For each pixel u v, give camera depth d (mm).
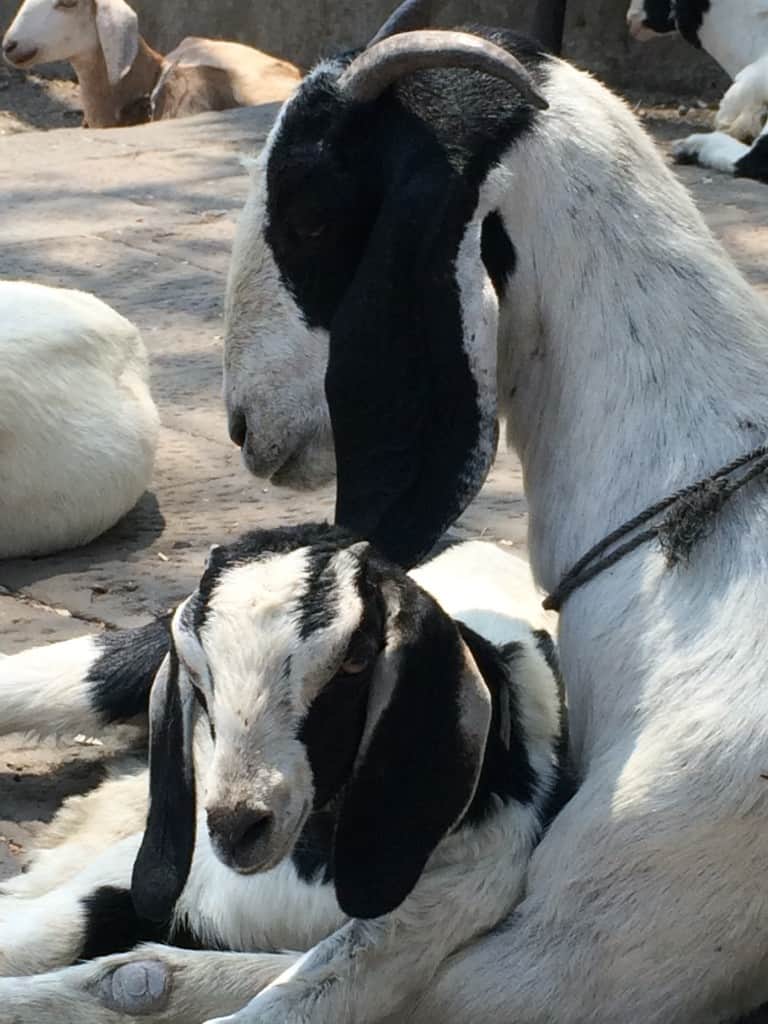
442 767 1033
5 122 5273
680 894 1082
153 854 1079
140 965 1105
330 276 1216
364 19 5207
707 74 4742
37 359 1834
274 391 1243
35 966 1193
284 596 1000
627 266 1196
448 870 1099
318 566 1019
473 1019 1089
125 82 5000
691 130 4277
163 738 1076
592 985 1090
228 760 980
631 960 1089
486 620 1286
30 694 1441
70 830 1353
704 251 1225
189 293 2762
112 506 1885
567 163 1190
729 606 1120
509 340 1222
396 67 1162
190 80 4719
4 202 3338
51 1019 1098
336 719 1006
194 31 5469
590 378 1197
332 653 989
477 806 1112
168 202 3340
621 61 4824
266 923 1145
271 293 1233
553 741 1178
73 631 1680
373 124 1188
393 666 1015
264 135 3955
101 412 1879
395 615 1024
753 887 1087
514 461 2121
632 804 1087
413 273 1161
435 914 1087
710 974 1101
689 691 1106
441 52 1148
